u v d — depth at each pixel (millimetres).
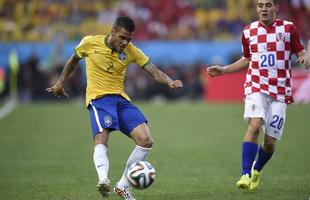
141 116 28141
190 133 60875
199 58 106875
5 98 104062
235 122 70812
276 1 30391
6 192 31016
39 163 41688
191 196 29703
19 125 67938
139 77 104062
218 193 30406
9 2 120500
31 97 103312
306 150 47781
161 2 121875
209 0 122188
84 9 121000
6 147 50469
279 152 46688
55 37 106875
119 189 27172
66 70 29656
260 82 30562
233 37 115438
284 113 30578
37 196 29875
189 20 119438
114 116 27656
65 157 44750
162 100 103500
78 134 60062
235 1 121625
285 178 34938
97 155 26766
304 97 76938
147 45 107500
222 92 100812
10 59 105500
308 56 29562
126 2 122125
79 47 28859
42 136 58344
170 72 103875
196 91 103812
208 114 79938
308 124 67500
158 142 54219
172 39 114750
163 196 29812
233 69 31875
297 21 118500
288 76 30641
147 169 25781
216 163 42000
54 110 86312
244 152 30438
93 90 28453
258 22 30938
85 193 30594
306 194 29812
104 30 117062
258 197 29047
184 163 42000
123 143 53938
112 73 28500
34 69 103000
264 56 30469
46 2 121562
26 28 117000
